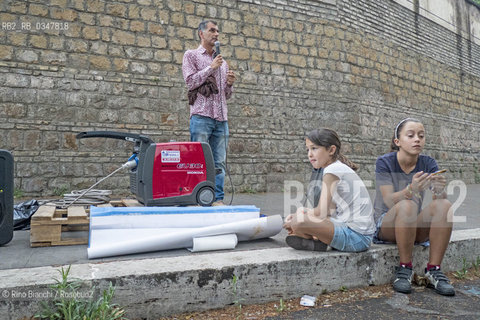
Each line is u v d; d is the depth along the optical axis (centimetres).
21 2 531
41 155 534
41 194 531
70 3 559
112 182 571
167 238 213
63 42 554
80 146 557
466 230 298
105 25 580
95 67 572
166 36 621
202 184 287
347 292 214
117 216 219
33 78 535
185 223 228
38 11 541
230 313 182
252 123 679
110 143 573
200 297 181
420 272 241
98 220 216
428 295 217
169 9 625
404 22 926
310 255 210
